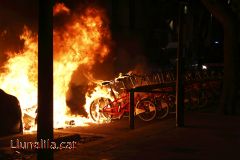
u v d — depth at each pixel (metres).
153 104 15.02
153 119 15.19
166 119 15.27
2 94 12.17
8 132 12.08
